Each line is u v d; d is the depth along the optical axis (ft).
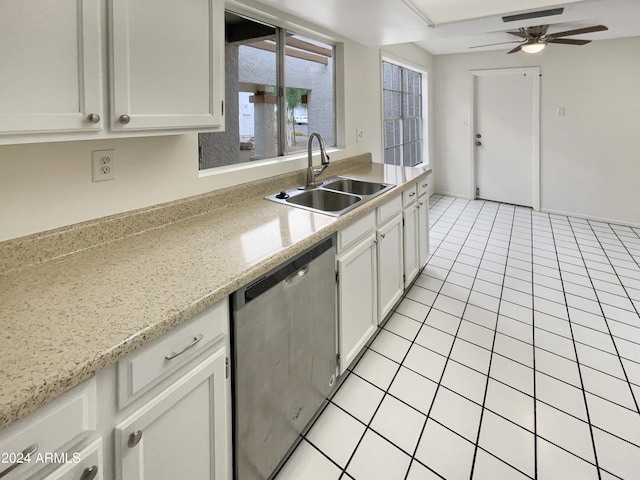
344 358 5.78
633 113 14.20
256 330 3.79
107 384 2.44
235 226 5.03
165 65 3.73
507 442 4.91
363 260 6.31
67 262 3.80
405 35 9.60
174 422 2.97
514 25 9.91
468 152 18.52
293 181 7.65
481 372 6.32
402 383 6.08
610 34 13.34
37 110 2.78
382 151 12.29
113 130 3.35
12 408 1.87
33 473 2.06
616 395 5.72
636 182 14.44
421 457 4.72
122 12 3.27
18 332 2.51
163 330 2.71
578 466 4.53
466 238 13.38
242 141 7.21
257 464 4.00
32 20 2.70
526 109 16.72
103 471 2.48
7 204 3.54
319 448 4.89
